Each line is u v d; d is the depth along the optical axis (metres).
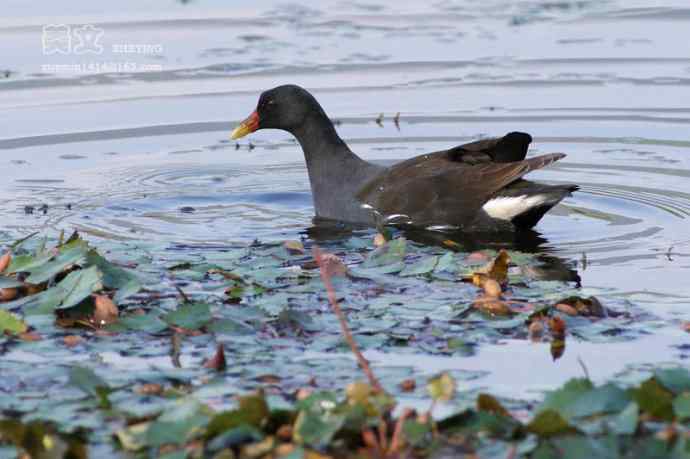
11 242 12.10
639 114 17.02
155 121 16.91
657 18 20.83
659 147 15.91
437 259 10.93
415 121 16.84
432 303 9.94
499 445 6.88
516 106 17.36
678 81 18.16
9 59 18.52
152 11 20.61
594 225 13.03
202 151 16.11
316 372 8.33
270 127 14.46
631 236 12.53
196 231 12.91
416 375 8.33
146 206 13.94
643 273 11.09
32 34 19.36
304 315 9.41
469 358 8.73
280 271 10.83
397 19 20.83
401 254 11.27
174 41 19.42
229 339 9.12
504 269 10.59
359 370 8.38
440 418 7.48
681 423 7.13
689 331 9.28
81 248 10.23
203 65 18.58
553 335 9.20
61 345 9.01
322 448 6.86
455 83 18.14
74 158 15.59
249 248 12.01
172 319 9.42
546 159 12.72
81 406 7.63
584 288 10.58
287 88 14.28
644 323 9.48
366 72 18.45
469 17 20.98
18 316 9.51
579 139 16.22
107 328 9.37
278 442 6.91
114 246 11.73
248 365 8.50
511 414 7.52
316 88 17.78
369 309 9.80
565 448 6.64
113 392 7.90
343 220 13.63
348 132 16.44
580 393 7.36
